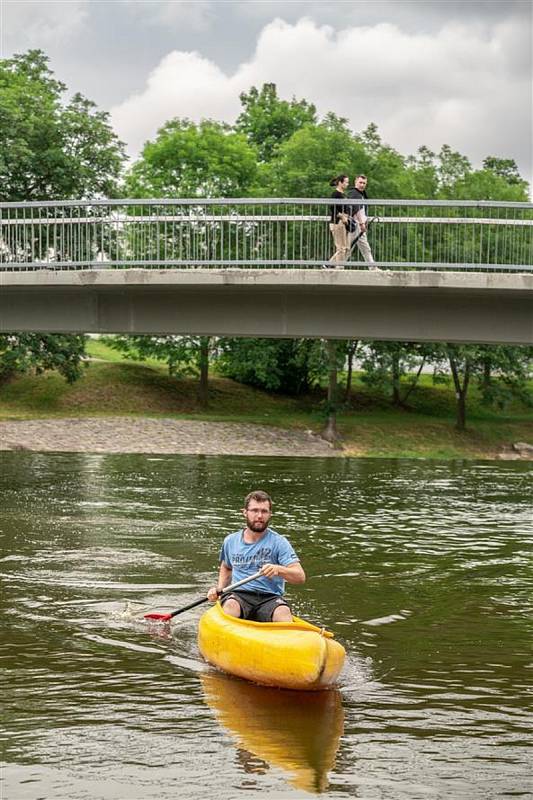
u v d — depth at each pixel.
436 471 32.56
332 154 45.62
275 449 39.09
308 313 22.00
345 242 20.89
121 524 18.72
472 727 8.23
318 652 8.89
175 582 13.57
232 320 22.38
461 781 7.13
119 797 6.79
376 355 47.78
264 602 10.01
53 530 17.88
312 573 14.72
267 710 8.54
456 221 20.81
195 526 18.66
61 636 10.76
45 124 39.44
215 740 7.82
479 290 20.44
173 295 22.61
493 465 35.97
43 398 45.75
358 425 44.38
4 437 37.03
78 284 21.83
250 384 53.50
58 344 41.50
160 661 9.91
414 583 14.13
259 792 6.89
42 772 7.19
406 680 9.49
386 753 7.61
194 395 49.53
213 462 32.97
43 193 40.25
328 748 7.69
